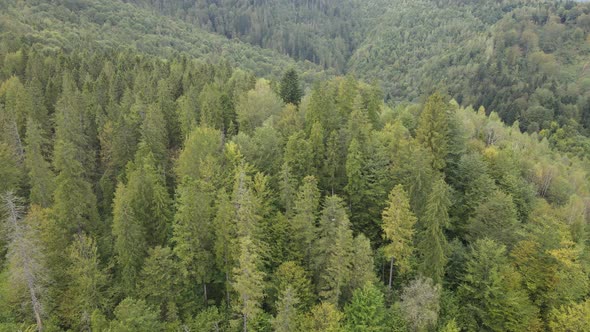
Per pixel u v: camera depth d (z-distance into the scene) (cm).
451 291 5125
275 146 6531
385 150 6197
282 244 5019
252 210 4628
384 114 8506
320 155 6262
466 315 4906
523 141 10731
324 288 4500
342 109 7744
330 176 6184
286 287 4416
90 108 8444
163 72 11138
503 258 4925
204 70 11344
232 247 4519
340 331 4156
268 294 4712
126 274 4550
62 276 4788
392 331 4409
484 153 7288
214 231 4819
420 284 4488
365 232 5800
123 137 7088
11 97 8444
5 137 7125
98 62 11356
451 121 6875
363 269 4541
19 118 8050
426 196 5325
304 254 4909
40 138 7075
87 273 4422
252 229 4531
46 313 4353
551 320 4750
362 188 5803
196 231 4616
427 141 6353
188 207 4572
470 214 5984
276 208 5484
